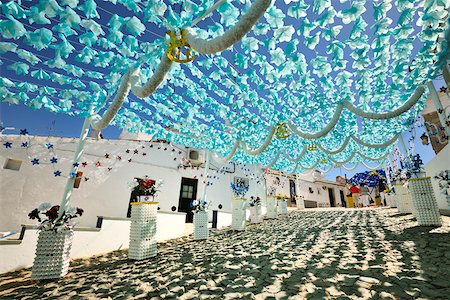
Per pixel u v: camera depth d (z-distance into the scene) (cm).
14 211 577
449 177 551
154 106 486
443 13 227
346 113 569
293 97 426
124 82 304
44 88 354
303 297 237
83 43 255
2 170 576
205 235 678
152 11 210
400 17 231
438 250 348
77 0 206
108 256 505
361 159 1276
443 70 346
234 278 314
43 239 370
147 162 874
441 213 728
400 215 804
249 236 662
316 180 2062
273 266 353
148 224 491
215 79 364
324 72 304
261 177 1361
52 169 649
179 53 227
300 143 816
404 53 277
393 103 489
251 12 160
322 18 217
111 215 733
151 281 325
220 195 1134
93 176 727
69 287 317
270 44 249
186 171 1002
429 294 218
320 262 352
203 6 212
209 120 565
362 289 242
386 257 343
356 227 648
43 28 222
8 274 383
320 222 830
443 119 409
